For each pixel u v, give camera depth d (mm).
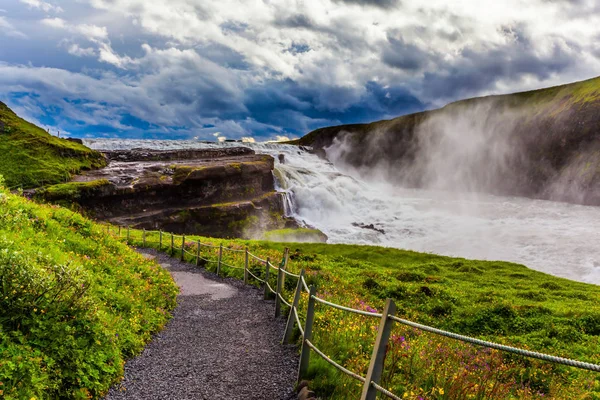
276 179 102250
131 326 10297
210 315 14250
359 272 29781
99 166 99188
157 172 90500
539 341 16172
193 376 8453
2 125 105938
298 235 74125
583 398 8977
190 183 83688
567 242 69625
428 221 95062
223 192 88188
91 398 6922
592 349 15102
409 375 7164
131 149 124688
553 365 11250
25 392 5566
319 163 149250
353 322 10391
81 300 8398
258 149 149375
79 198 72000
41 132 116188
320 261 33562
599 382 10352
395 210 106062
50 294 7879
